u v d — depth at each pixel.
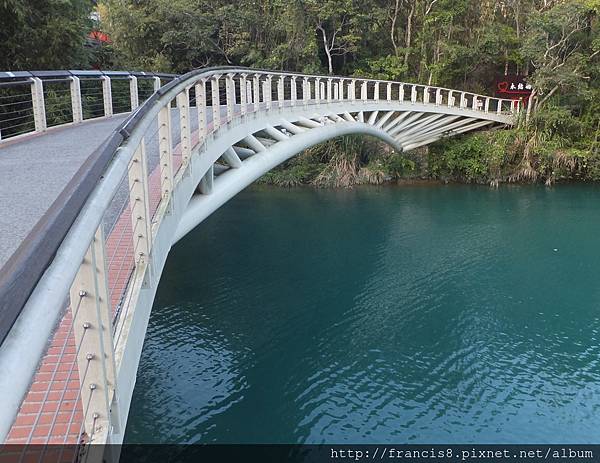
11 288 0.98
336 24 28.52
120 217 4.58
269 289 14.20
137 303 3.34
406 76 30.98
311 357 10.75
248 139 10.97
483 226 20.23
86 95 15.41
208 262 16.31
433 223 20.69
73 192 1.55
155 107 3.81
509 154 27.89
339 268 15.81
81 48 14.68
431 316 12.55
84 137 8.30
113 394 2.32
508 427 8.59
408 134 25.83
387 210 22.77
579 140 27.98
